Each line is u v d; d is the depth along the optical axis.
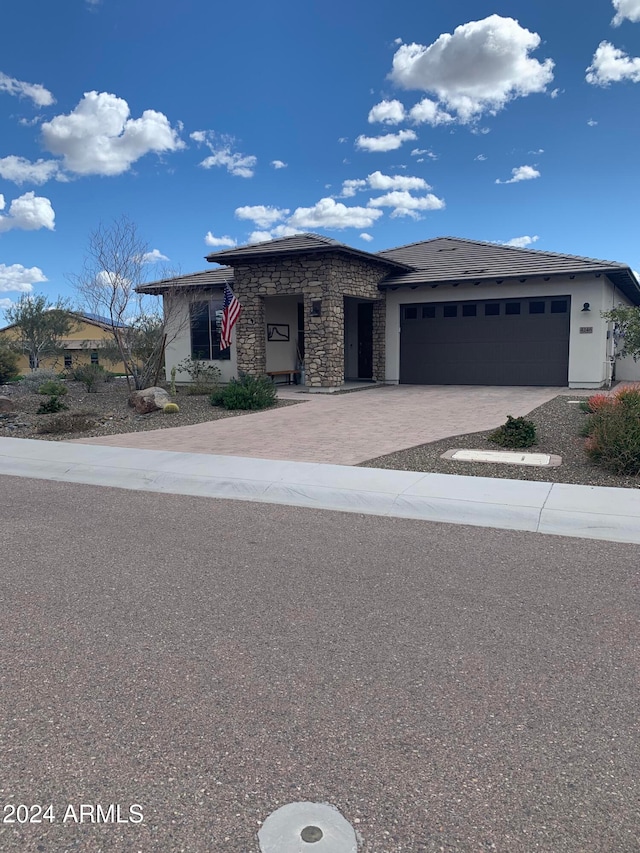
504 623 4.24
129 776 2.76
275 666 3.69
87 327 41.00
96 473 9.41
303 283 18.91
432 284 19.88
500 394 17.48
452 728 3.09
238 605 4.55
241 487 8.32
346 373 23.48
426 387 20.28
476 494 7.55
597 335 18.55
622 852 2.34
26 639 4.04
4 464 10.23
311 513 7.15
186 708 3.27
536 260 19.69
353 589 4.85
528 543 5.98
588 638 4.02
